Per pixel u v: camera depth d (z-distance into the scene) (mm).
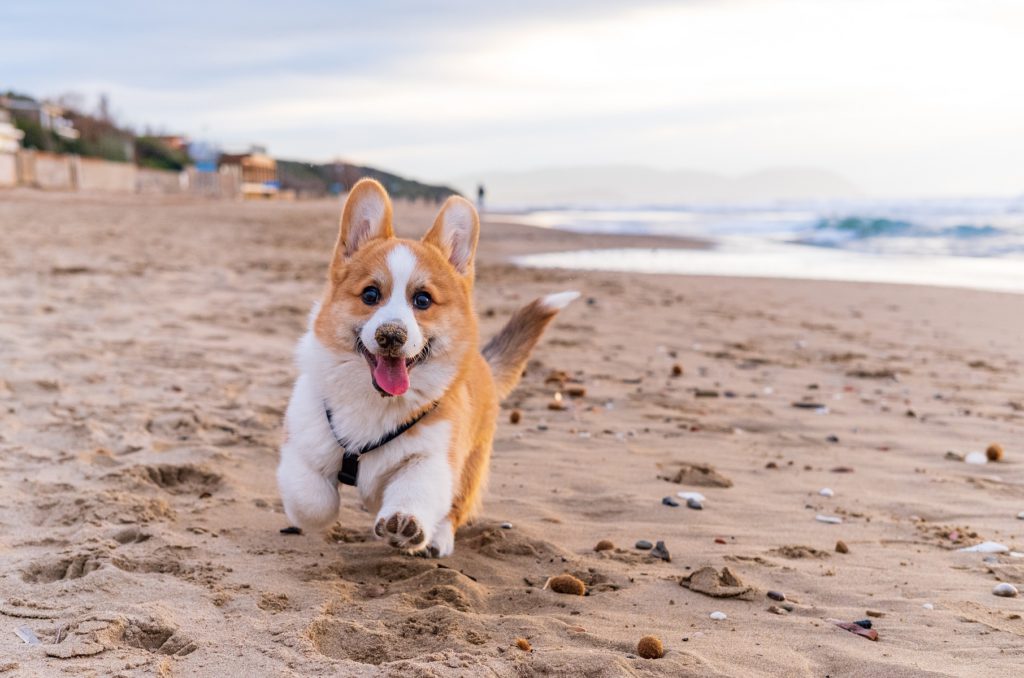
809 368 2545
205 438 1643
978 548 1284
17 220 6621
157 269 4176
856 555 1262
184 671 883
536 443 1746
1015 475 1634
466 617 1011
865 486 1564
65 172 13602
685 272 5434
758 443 1811
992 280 5105
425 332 1125
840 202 25562
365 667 891
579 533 1325
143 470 1433
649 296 4105
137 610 976
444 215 1224
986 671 928
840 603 1104
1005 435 1879
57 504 1289
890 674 920
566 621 1032
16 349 2195
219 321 2863
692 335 3041
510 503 1435
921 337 3129
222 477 1446
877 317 3594
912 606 1086
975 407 2113
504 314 3240
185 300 3271
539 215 17750
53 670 867
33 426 1634
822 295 4281
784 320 3471
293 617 991
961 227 9383
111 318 2771
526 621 1015
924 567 1220
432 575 1136
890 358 2715
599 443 1765
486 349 1495
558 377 2254
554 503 1446
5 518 1237
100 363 2137
